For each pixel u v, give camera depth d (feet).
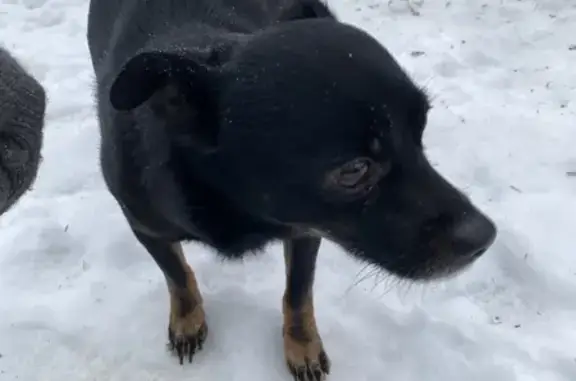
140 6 2.08
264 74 1.61
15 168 1.22
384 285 2.38
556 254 2.46
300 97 1.57
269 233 1.84
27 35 3.69
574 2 3.67
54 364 2.26
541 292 2.37
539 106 3.09
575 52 3.38
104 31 2.24
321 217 1.71
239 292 2.43
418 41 3.49
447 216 1.65
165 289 2.43
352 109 1.56
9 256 2.54
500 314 2.32
